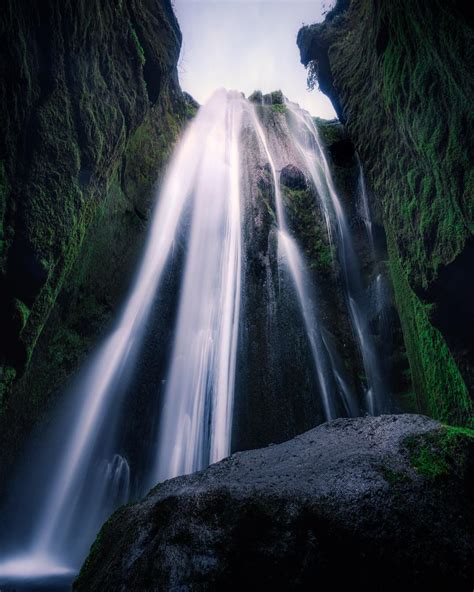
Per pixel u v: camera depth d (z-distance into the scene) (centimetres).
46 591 574
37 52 582
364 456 389
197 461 1119
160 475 1097
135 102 873
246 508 324
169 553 305
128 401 1095
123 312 1145
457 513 334
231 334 1334
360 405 1255
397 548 308
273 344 1288
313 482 358
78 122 666
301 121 1947
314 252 1524
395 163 851
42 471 858
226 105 1956
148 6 996
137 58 876
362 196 1614
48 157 605
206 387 1235
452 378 757
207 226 1502
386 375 1329
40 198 594
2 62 511
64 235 637
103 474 983
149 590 287
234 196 1617
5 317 576
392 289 1380
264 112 1956
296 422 1155
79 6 634
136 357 1153
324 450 437
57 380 895
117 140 809
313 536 317
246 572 298
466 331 688
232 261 1477
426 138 680
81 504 918
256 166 1667
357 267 1521
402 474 357
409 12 635
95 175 730
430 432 402
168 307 1296
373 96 924
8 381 596
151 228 1277
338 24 1200
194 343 1302
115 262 1098
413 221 780
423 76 660
